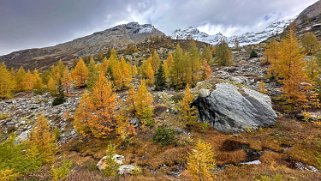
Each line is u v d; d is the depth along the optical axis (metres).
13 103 63.88
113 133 39.72
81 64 77.38
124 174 24.42
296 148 28.09
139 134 37.28
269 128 34.31
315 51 76.00
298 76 38.94
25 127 47.03
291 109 39.09
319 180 20.03
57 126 46.34
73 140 40.47
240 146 30.11
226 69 76.75
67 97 64.12
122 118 39.28
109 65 74.81
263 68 70.94
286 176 21.23
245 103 37.28
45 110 55.69
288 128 33.34
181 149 31.06
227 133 34.34
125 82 68.50
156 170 27.62
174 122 38.97
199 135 34.62
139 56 148.88
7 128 48.03
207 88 44.28
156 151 32.22
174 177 25.20
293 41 41.50
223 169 25.88
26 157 13.99
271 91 48.34
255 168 24.56
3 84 70.00
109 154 21.48
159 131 35.22
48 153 28.61
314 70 45.62
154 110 44.03
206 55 89.00
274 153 27.55
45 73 91.69
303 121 35.12
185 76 61.94
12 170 12.33
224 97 37.94
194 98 42.47
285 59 40.62
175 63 62.25
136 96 40.72
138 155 31.89
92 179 16.48
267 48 76.88
